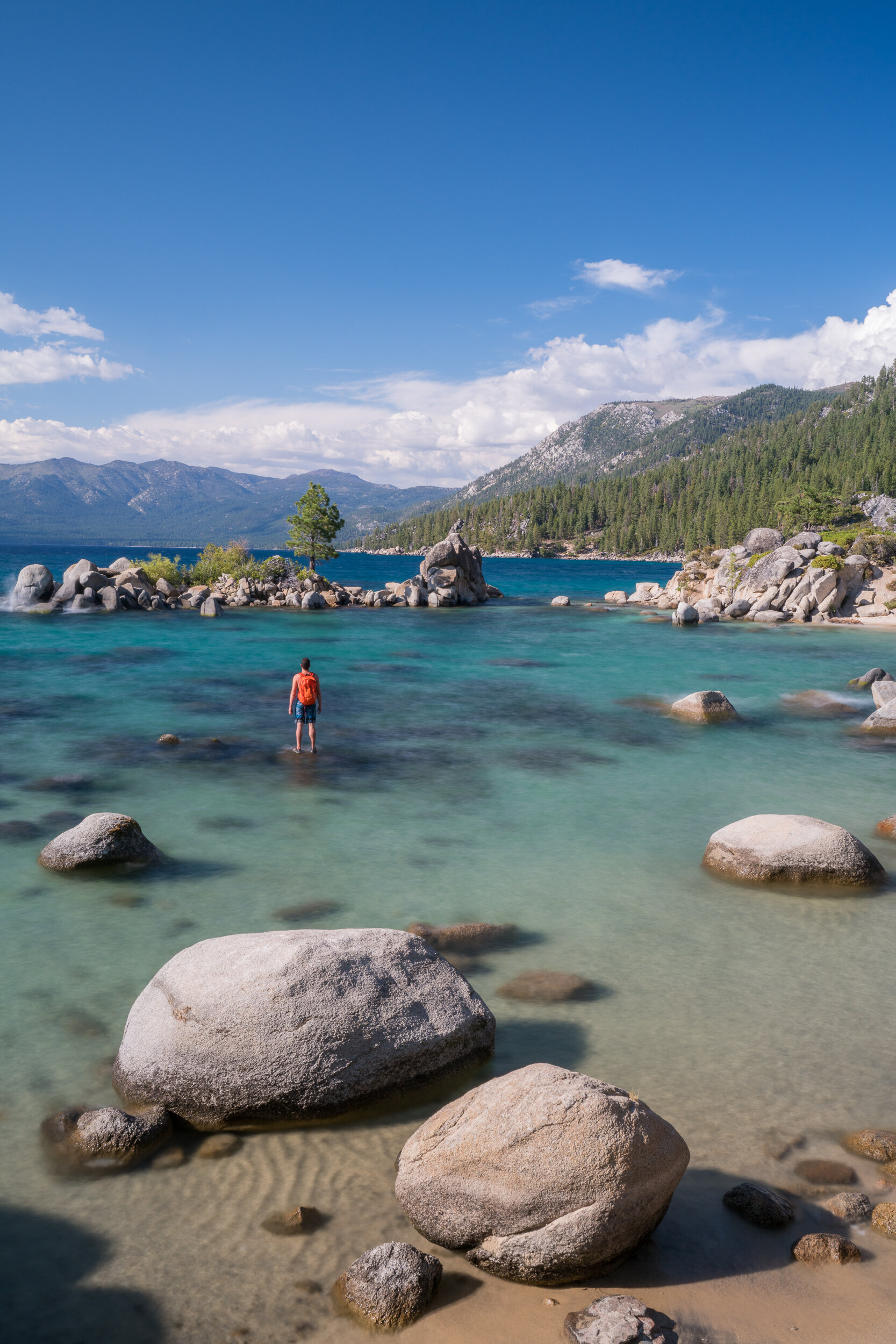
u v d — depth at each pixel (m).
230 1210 4.75
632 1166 4.25
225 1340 3.81
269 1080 5.48
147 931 8.70
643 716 22.91
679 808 14.04
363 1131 5.56
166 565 65.94
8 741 18.06
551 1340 3.82
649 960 8.27
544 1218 4.20
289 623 49.44
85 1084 6.03
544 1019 7.05
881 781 16.17
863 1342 3.85
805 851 10.45
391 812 13.48
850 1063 6.44
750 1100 5.91
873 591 56.44
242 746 18.22
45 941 8.43
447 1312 4.02
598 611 63.19
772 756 18.25
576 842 12.09
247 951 6.06
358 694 25.98
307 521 73.12
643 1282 4.23
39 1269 4.25
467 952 8.38
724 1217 4.74
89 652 34.09
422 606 65.50
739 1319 3.97
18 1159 5.18
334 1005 5.71
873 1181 5.07
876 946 8.69
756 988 7.71
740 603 57.50
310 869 10.73
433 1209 4.45
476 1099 4.70
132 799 13.91
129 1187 4.95
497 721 21.91
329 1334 3.87
